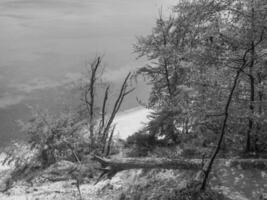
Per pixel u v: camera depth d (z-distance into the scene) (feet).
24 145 81.00
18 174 68.18
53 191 49.42
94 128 88.74
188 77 49.03
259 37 42.91
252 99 44.91
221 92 43.88
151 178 43.57
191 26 55.72
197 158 47.19
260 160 42.42
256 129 46.34
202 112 42.88
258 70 44.27
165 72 83.46
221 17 45.21
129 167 44.14
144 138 79.25
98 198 43.14
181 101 48.16
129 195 42.01
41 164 71.92
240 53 43.60
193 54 47.03
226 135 46.96
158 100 84.38
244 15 42.96
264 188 38.06
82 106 99.35
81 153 75.05
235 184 39.32
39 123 81.76
